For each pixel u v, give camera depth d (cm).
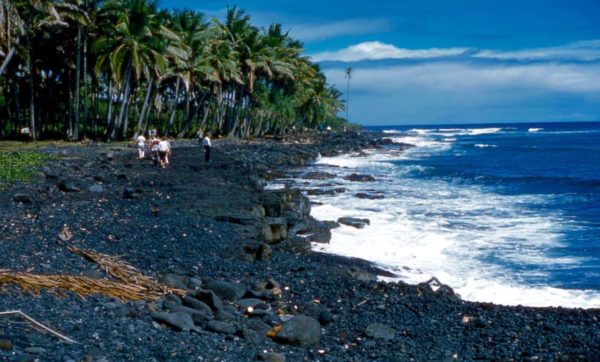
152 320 823
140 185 2417
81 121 5822
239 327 848
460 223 2117
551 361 781
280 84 7525
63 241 1326
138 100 6488
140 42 4528
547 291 1282
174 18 5466
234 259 1359
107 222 1598
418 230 1967
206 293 946
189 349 729
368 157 5462
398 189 3097
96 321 774
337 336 887
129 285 1002
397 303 1056
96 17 4434
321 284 1167
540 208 2489
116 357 664
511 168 4419
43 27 4341
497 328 936
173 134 6384
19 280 902
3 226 1453
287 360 761
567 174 3941
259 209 1875
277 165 4181
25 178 2361
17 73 4909
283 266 1325
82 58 4822
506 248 1717
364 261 1523
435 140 9581
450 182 3469
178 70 5456
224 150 4625
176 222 1644
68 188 2131
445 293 1148
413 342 871
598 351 811
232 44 6322
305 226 1805
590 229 2000
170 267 1232
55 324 738
